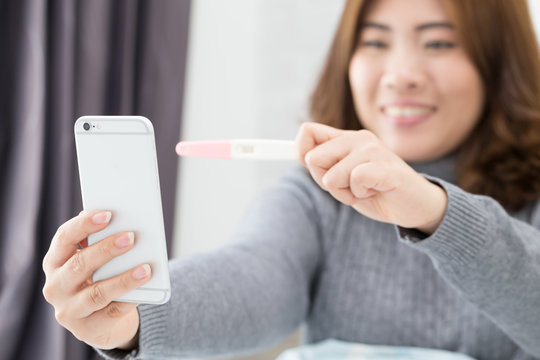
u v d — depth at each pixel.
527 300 0.62
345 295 0.95
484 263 0.59
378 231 0.96
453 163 0.97
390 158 0.53
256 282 0.76
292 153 0.56
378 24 0.92
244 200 1.78
